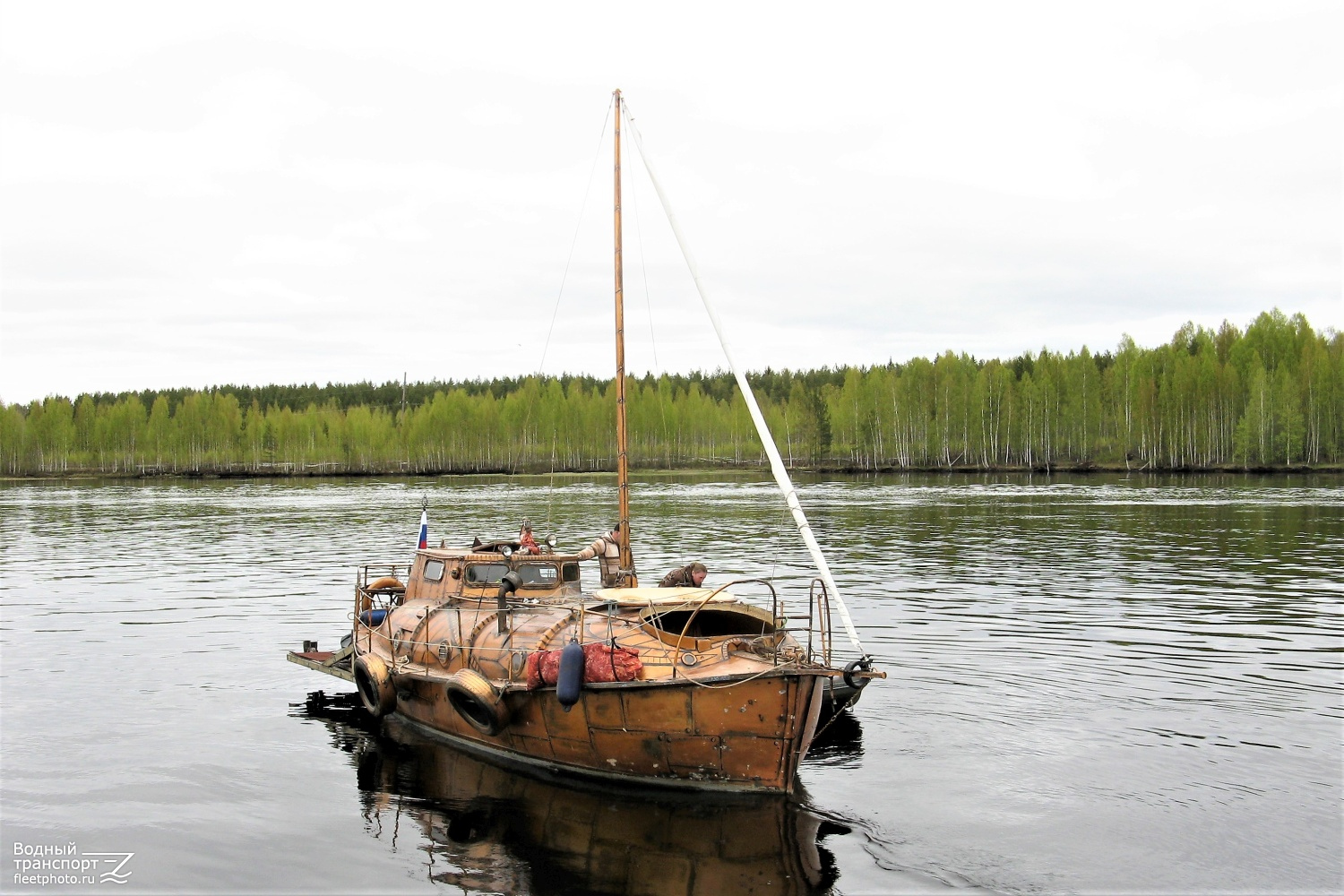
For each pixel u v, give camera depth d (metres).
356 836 12.89
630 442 157.25
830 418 152.25
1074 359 138.12
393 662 17.83
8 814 13.74
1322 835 12.36
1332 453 114.19
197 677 21.72
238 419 175.38
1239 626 24.36
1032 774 14.63
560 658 13.94
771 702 13.17
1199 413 119.50
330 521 61.09
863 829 12.84
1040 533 47.25
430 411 165.88
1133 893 11.02
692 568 17.22
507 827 13.09
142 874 11.77
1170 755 15.28
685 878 11.55
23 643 25.22
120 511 72.81
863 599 29.22
